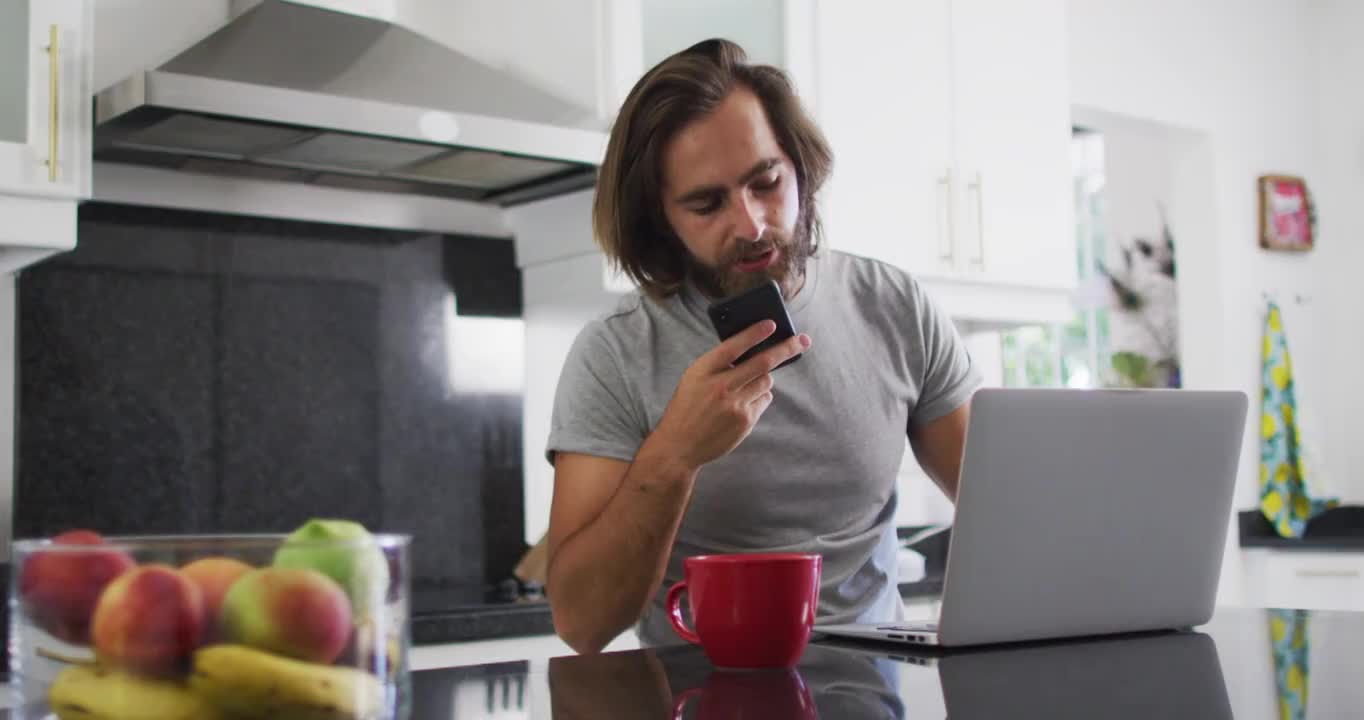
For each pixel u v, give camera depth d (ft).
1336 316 13.61
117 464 7.11
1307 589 11.82
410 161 7.39
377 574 1.93
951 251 9.16
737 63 4.66
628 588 4.16
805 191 4.86
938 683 2.93
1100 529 3.56
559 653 7.23
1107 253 13.76
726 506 4.74
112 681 1.79
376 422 8.04
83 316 7.07
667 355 4.87
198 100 6.17
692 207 4.53
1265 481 12.53
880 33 8.89
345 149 7.07
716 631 3.18
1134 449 3.56
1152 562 3.70
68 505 6.95
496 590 7.64
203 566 1.83
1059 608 3.56
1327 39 13.71
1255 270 13.00
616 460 4.70
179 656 1.79
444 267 8.43
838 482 4.83
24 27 5.94
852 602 4.79
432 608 6.96
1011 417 3.30
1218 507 3.78
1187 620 3.84
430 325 8.33
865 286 5.09
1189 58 12.54
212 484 7.41
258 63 6.68
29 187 5.88
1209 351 12.72
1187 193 12.92
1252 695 2.73
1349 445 13.43
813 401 4.79
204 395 7.43
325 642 1.85
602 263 7.95
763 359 3.93
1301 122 13.56
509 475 8.58
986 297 9.52
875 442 4.88
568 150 7.22
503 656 7.00
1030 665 3.21
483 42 8.28
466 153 7.16
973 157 9.38
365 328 8.05
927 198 9.07
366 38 7.11
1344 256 13.57
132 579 1.80
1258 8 13.26
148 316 7.28
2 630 5.75
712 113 4.42
